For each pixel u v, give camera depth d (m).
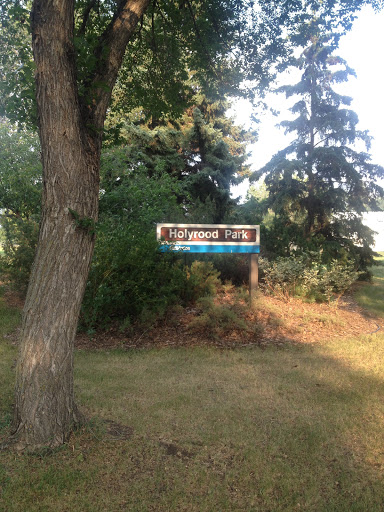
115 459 3.69
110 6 6.86
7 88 5.25
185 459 3.78
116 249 8.37
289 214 17.75
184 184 18.73
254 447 3.96
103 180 12.66
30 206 11.70
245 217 18.11
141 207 12.24
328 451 3.96
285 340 8.09
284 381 5.88
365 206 17.28
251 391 5.47
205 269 10.33
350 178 16.38
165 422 4.48
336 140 17.28
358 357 7.15
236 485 3.44
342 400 5.21
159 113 8.82
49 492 3.23
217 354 7.19
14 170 11.97
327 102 17.64
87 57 3.88
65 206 3.74
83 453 3.72
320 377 6.05
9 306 9.64
